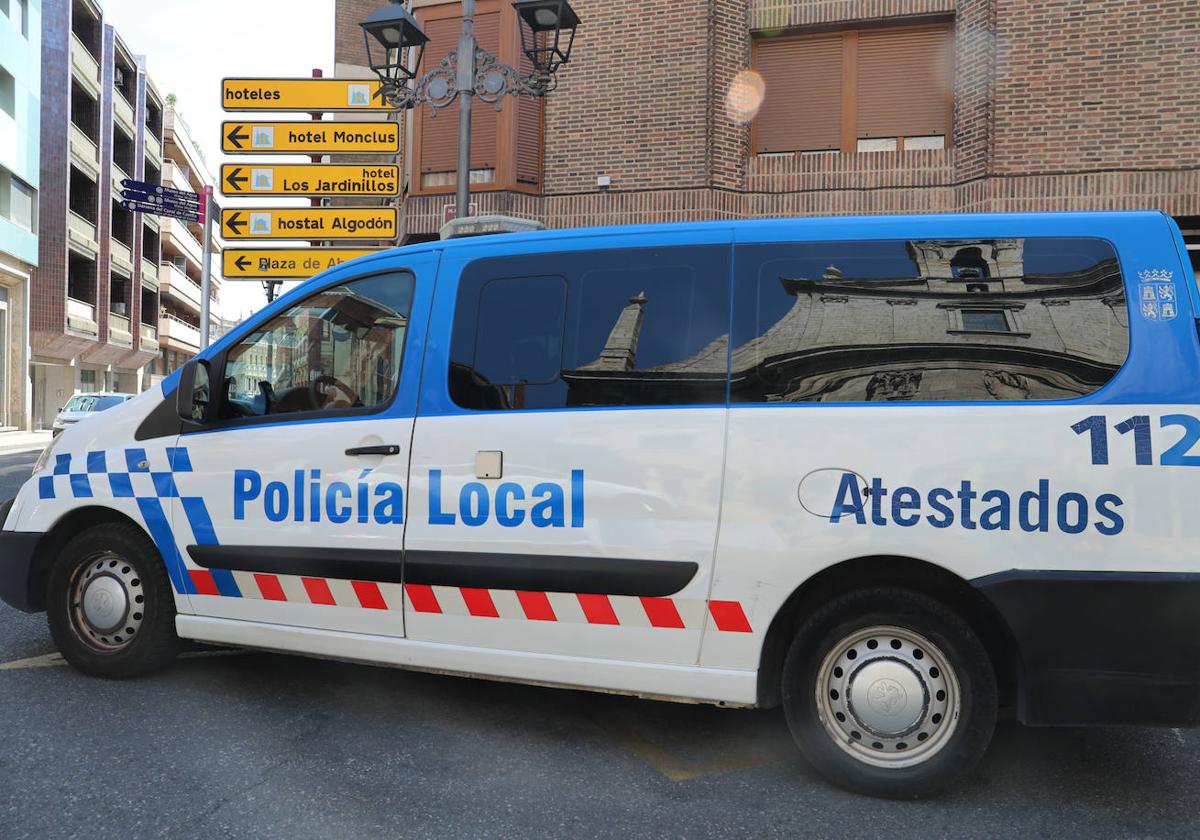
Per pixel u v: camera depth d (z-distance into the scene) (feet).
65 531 14.02
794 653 10.28
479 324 11.69
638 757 11.12
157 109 160.66
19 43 100.01
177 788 9.89
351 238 42.63
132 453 13.41
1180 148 32.22
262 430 12.59
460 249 12.09
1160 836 9.21
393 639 11.76
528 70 37.86
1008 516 9.56
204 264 55.42
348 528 11.91
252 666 14.52
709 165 36.11
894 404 10.03
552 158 38.09
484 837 8.95
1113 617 9.33
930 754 9.89
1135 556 9.29
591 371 11.09
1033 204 33.27
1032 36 33.24
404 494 11.62
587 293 11.31
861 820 9.49
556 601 10.93
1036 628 9.49
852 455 10.01
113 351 139.95
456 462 11.39
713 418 10.50
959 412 9.83
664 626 10.56
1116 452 9.39
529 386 11.30
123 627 13.51
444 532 11.39
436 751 11.16
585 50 37.58
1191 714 9.21
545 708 12.87
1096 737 12.09
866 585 10.36
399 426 11.78
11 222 98.68
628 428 10.77
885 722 10.02
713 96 36.17
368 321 12.37
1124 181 32.68
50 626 13.75
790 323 10.50
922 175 35.06
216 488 12.75
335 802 9.65
